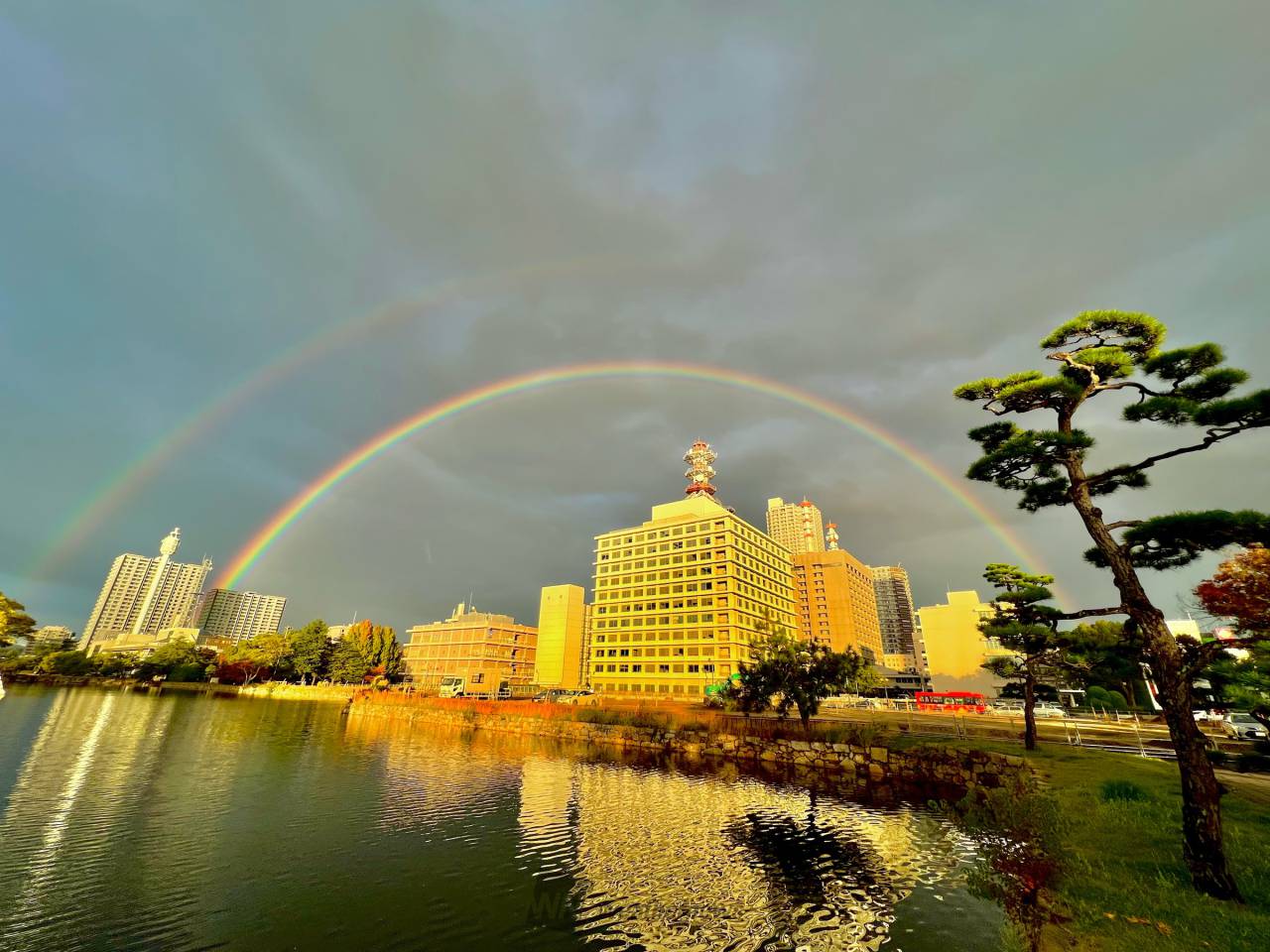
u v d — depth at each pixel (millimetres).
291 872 21047
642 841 24953
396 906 18094
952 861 21953
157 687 147875
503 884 19922
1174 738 13312
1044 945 10602
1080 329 18141
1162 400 14844
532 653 190000
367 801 32438
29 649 187125
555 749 57031
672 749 55281
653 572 148125
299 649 147625
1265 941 9836
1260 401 13000
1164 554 17531
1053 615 36188
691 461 185875
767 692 49656
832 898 18109
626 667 142375
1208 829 12336
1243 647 25578
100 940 15711
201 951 15211
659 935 15953
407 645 195625
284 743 56469
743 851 23500
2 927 16250
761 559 153875
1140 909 11484
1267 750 27047
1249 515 13414
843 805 32000
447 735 68062
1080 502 16594
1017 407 18844
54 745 47281
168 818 27484
